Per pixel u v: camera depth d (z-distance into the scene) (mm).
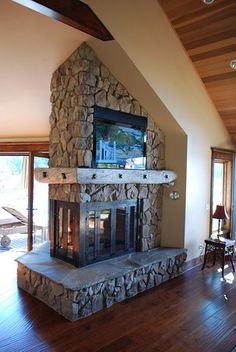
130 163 4359
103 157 3945
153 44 3932
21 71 4043
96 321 3191
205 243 5086
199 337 2939
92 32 3199
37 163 5918
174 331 3037
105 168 3918
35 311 3375
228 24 3836
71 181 3486
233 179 6262
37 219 5906
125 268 3818
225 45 4152
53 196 4074
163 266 4383
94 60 3809
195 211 5102
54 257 4137
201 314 3406
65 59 3941
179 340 2881
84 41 3621
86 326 3084
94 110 3803
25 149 5953
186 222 4879
